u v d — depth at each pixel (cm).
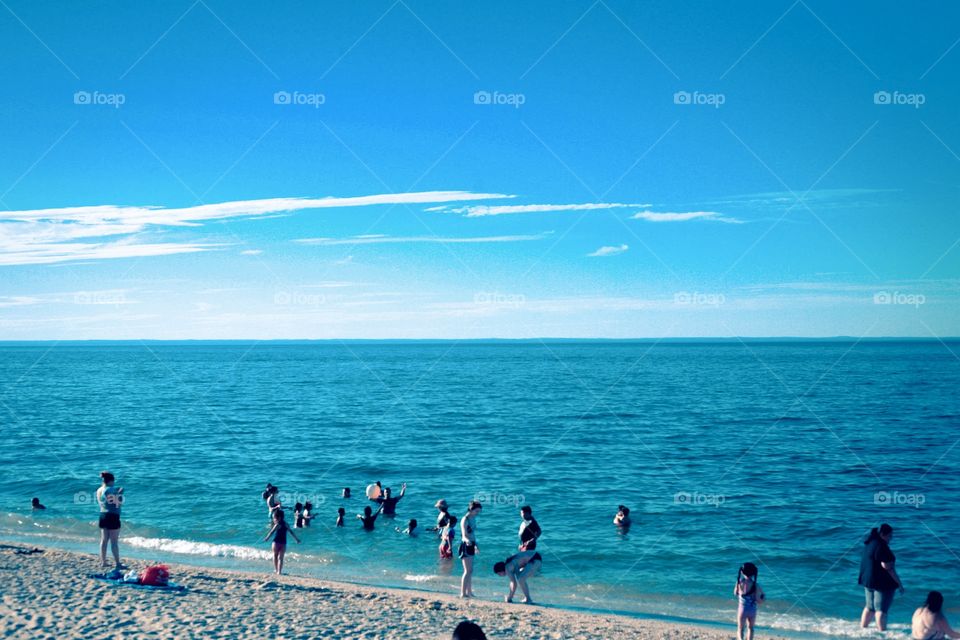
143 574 1487
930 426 5309
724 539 2317
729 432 5066
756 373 12350
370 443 4606
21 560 1705
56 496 2969
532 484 3294
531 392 8750
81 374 13100
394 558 2103
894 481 3334
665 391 8725
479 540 2308
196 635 1119
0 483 3219
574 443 4597
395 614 1402
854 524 2514
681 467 3722
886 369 13262
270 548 2186
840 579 1919
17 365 17425
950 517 2622
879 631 1504
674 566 2030
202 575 1667
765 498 2959
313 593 1551
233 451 4250
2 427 5303
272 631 1186
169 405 7169
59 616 1173
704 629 1488
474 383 10450
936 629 1212
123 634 1096
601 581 1897
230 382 10781
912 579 1911
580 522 2552
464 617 1426
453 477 3481
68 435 4891
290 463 3853
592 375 12225
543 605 1659
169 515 2609
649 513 2684
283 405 7200
